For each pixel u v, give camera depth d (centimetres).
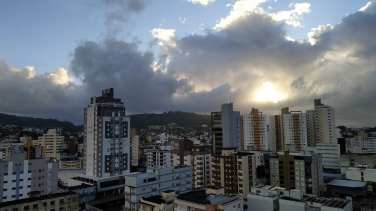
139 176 9294
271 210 7881
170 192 8038
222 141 15712
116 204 13412
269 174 13525
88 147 14600
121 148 14625
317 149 19350
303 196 8250
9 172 9781
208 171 13400
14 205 6812
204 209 6444
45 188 10625
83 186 12950
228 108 15438
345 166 17025
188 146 13938
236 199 7000
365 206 10306
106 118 14112
